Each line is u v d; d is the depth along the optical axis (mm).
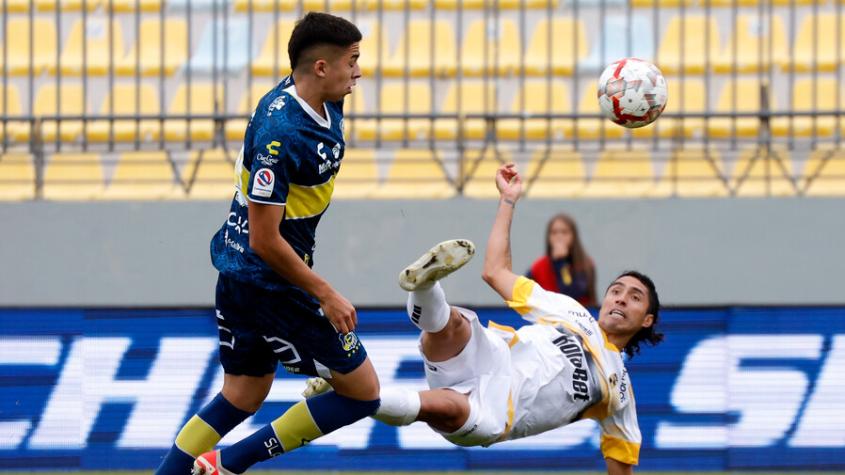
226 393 20156
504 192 22703
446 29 40062
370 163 36250
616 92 21594
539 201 32562
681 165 36031
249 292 18781
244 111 38781
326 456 31016
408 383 31234
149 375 31438
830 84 38719
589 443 30750
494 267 22438
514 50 39938
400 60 39250
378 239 32594
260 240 17797
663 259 32375
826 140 33875
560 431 30797
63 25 40812
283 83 18484
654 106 21578
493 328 21891
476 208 32469
